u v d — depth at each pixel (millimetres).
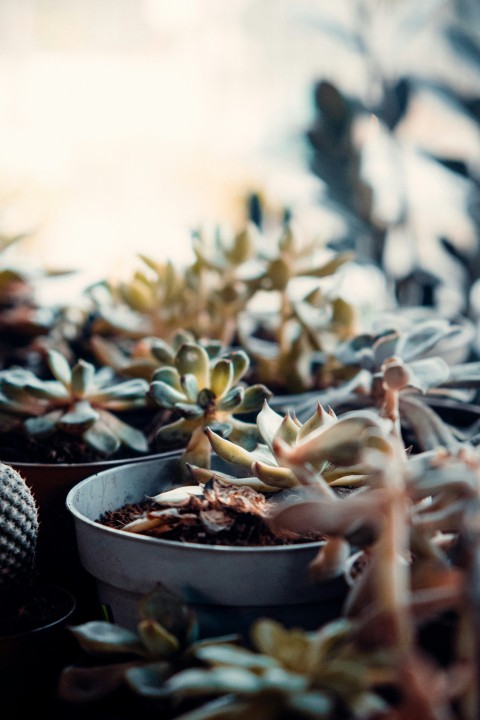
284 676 421
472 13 1155
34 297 813
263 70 1862
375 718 416
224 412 600
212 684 417
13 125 1889
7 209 1030
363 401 652
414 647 442
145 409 723
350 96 1124
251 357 771
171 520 511
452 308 1064
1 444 665
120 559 502
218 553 483
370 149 1179
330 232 1148
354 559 493
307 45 1733
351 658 432
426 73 1170
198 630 491
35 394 648
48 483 603
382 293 1098
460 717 431
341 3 1257
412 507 482
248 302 769
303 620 492
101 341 758
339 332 731
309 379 745
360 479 538
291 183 1308
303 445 480
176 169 1957
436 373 612
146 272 800
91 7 1855
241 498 511
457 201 1173
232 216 1846
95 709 489
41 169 1874
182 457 592
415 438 637
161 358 681
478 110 1137
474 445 598
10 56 1853
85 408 651
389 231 1107
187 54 1915
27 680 524
